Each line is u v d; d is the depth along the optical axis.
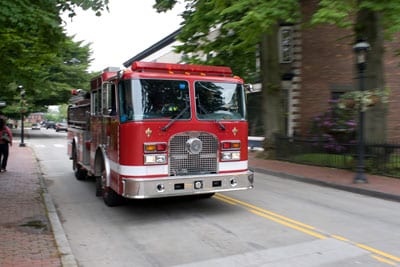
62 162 19.52
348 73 19.52
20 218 7.77
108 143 8.78
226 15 16.05
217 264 5.56
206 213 8.51
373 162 13.06
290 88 20.12
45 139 40.62
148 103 7.73
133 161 7.56
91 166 10.83
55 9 8.06
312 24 11.66
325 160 14.85
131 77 7.69
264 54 17.80
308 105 19.66
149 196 7.48
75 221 8.00
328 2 11.07
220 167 8.22
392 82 19.20
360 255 5.83
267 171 14.52
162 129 7.71
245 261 5.64
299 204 9.35
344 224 7.55
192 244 6.46
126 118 7.71
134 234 7.09
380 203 9.54
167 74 7.96
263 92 18.12
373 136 13.25
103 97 8.74
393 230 7.16
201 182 7.86
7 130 14.38
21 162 17.86
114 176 8.29
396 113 19.20
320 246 6.23
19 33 9.12
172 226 7.55
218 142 8.20
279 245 6.31
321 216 8.19
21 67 11.20
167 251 6.16
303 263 5.52
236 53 18.50
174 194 7.65
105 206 9.29
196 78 8.17
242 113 8.57
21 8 7.43
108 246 6.46
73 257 5.68
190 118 7.97
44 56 10.66
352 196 10.40
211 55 19.09
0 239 6.45
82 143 11.70
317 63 19.62
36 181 12.27
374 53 12.88
